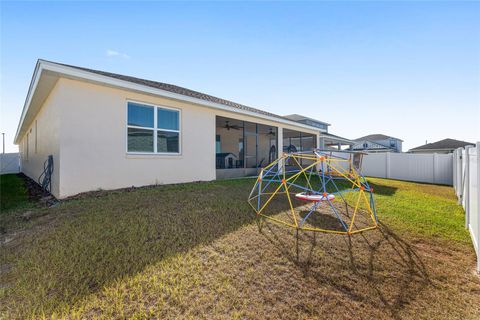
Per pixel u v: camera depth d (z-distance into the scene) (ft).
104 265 8.53
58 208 15.12
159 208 15.16
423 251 10.64
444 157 38.96
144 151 22.89
